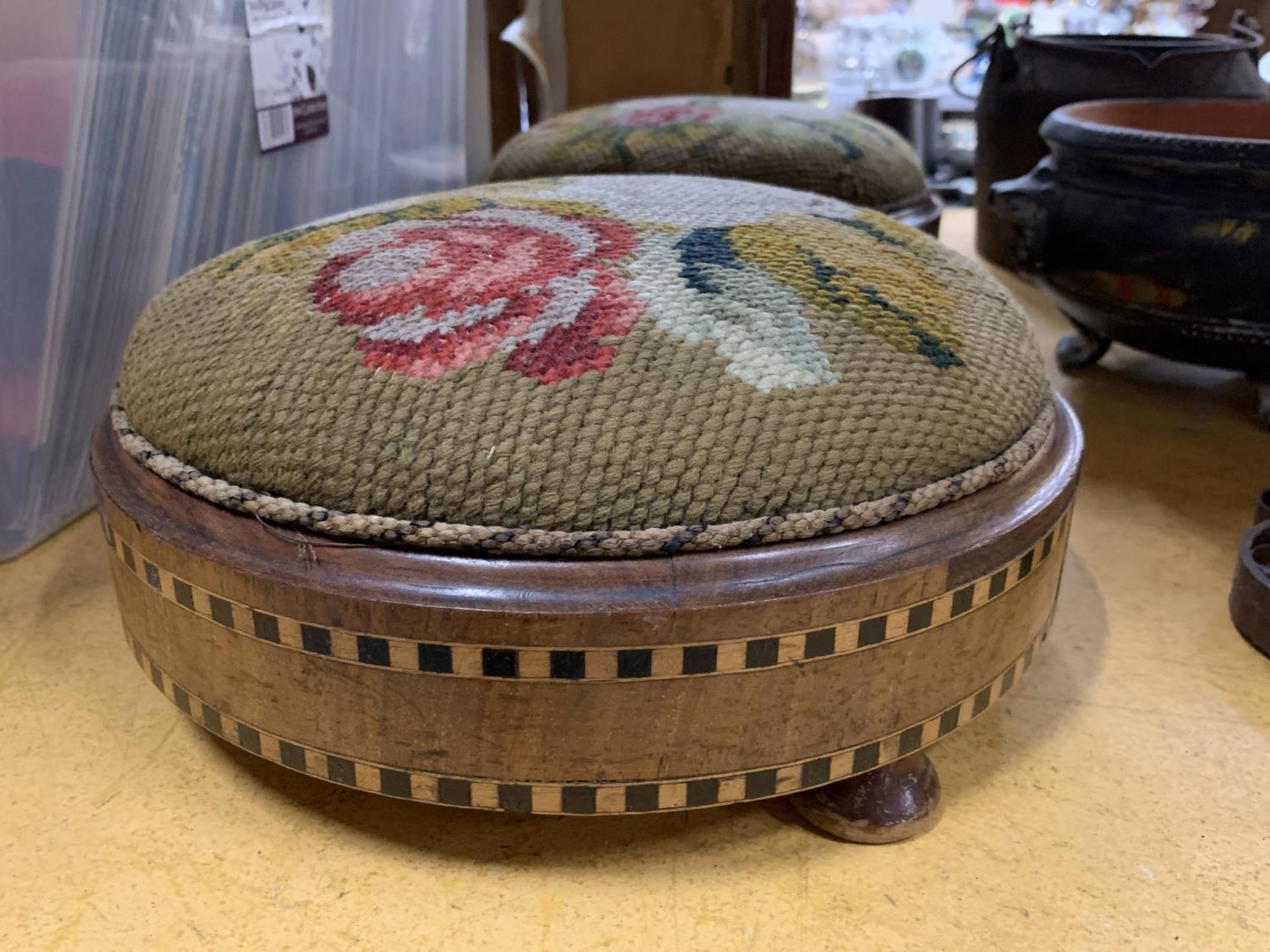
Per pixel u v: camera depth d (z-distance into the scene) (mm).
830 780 582
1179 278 1112
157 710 754
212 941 569
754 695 539
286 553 544
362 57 1371
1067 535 672
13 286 892
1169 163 1063
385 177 1493
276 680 567
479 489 525
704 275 618
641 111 1423
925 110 2338
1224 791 692
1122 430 1259
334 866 619
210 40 1044
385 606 518
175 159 1034
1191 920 593
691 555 526
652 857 629
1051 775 704
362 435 540
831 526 540
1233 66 1613
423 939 572
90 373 1000
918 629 558
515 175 1351
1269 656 828
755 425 541
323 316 595
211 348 605
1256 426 1269
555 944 570
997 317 681
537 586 514
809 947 571
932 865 628
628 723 535
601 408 537
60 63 868
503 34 1891
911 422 569
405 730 549
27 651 819
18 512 940
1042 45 1696
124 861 621
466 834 644
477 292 596
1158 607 902
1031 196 1207
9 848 628
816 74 2547
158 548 578
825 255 668
